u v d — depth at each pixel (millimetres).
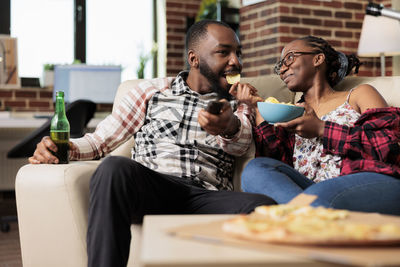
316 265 719
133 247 1607
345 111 1832
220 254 736
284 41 4492
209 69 1921
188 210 1670
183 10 5484
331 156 1757
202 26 1949
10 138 4762
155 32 5555
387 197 1507
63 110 1742
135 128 1968
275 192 1536
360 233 765
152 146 1870
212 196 1649
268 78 2168
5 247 3141
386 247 763
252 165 1656
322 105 1914
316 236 754
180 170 1805
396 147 1631
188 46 1984
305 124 1659
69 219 1584
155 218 1012
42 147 1705
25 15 5129
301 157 1844
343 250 744
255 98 1859
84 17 5309
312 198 1159
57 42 5234
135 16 5484
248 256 725
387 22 4195
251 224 832
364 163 1642
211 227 886
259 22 4684
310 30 4594
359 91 1856
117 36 5430
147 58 5398
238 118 1816
